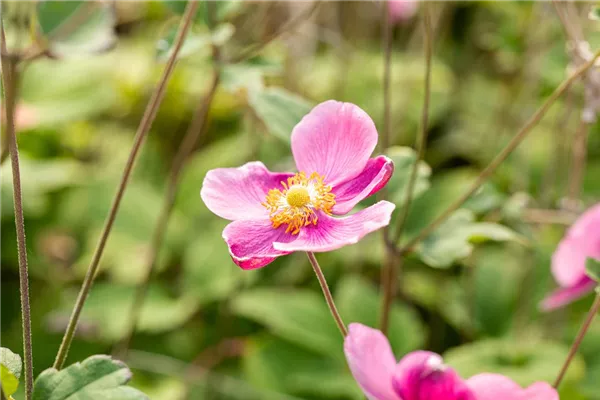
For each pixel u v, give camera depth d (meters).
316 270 0.47
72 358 0.70
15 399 0.63
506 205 0.63
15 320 0.75
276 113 0.57
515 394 0.47
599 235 0.58
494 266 0.75
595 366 0.67
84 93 0.89
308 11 0.60
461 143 0.94
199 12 0.56
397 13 0.93
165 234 0.80
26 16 0.54
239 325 0.77
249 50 0.60
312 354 0.70
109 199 0.82
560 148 0.79
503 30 0.82
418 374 0.47
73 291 0.77
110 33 0.53
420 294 0.75
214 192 0.48
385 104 0.58
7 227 0.80
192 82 0.88
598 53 0.52
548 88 0.77
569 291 0.59
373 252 0.78
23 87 0.87
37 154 0.88
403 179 0.58
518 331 0.70
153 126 0.92
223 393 0.69
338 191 0.48
